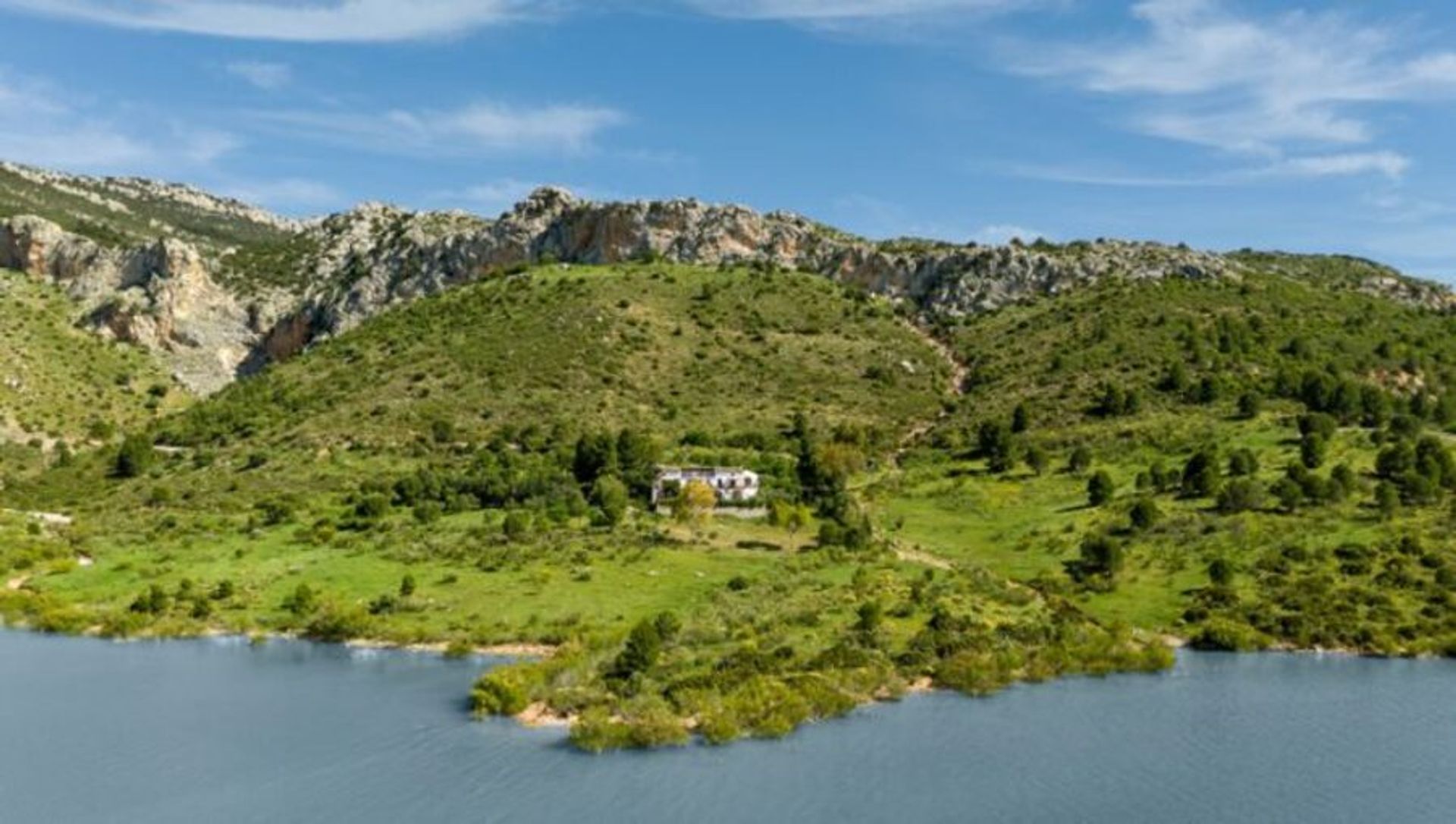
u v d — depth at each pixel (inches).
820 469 5526.6
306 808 2300.7
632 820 2234.3
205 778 2455.7
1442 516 4505.4
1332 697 3174.2
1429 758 2659.9
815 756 2613.2
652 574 4010.8
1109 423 6190.9
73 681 3201.3
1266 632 3814.0
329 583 4050.2
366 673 3272.6
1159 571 4264.3
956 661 3238.2
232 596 3986.2
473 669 3289.9
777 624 3395.7
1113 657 3476.9
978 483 5531.5
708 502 4697.3
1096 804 2362.2
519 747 2655.0
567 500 5032.0
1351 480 4766.2
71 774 2488.9
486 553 4291.3
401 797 2351.1
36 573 4357.8
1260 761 2623.0
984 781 2464.3
